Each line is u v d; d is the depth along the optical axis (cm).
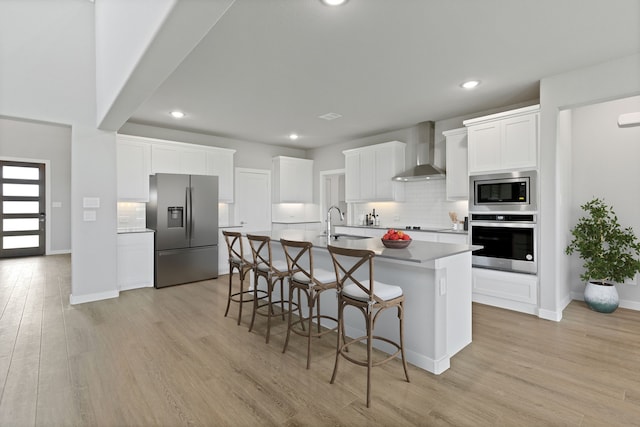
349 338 302
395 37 261
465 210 490
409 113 470
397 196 554
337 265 230
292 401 204
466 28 248
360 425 182
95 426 180
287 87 369
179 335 305
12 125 738
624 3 216
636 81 291
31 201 771
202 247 527
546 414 190
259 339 298
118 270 461
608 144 390
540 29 250
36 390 213
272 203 707
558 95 334
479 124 404
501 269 384
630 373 236
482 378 230
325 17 233
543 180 349
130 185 500
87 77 403
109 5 313
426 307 243
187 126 547
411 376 233
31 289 469
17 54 356
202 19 164
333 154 698
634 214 374
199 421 185
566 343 287
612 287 364
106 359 257
